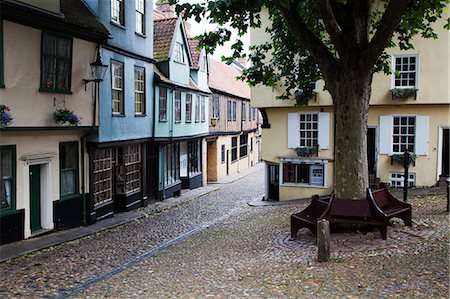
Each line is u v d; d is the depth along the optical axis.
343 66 10.23
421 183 19.02
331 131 20.23
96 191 15.99
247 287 7.12
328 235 8.20
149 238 13.19
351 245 9.13
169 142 22.06
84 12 14.77
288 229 12.34
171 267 9.19
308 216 10.95
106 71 15.27
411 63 18.59
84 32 13.85
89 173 15.15
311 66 15.02
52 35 12.70
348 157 10.36
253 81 15.40
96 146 15.17
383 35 9.44
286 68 15.45
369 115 19.62
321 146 20.39
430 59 18.23
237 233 13.02
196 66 27.12
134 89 18.14
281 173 21.23
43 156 12.80
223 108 33.97
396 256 8.08
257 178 35.09
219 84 33.97
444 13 17.78
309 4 12.38
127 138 17.48
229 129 35.66
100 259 10.38
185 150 26.89
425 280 6.67
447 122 18.58
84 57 14.20
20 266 9.59
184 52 24.11
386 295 6.20
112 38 15.28
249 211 18.56
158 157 22.03
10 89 11.25
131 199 18.75
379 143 19.48
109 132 15.92
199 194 25.12
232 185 30.47
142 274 8.68
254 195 24.98
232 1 9.28
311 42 10.58
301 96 15.99
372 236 9.59
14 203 11.79
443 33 17.98
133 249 11.61
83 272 9.12
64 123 13.21
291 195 21.11
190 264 9.35
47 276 8.76
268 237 11.57
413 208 13.66
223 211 19.20
